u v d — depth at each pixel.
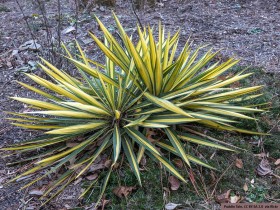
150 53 2.59
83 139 2.85
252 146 2.91
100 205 2.46
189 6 5.53
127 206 2.43
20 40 4.63
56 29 4.72
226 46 4.33
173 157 2.74
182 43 4.41
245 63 3.94
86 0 5.38
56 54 3.86
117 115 2.58
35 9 5.53
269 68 3.84
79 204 2.49
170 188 2.55
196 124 2.98
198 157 2.74
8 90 3.75
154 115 2.71
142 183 2.54
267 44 4.34
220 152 2.82
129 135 2.62
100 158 2.72
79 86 2.94
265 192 2.56
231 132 3.01
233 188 2.57
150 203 2.45
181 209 2.43
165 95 2.77
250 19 5.07
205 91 2.73
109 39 2.87
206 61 2.98
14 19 5.29
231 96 2.84
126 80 2.74
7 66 4.16
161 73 2.67
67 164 2.76
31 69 4.00
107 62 3.10
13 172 2.77
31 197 2.58
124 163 2.68
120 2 5.84
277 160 2.79
